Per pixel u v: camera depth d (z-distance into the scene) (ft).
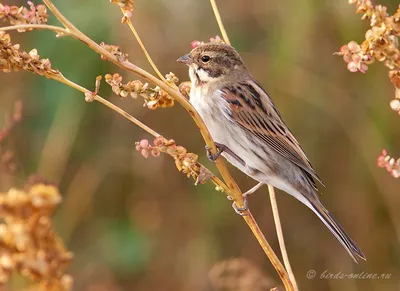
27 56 18.84
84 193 41.70
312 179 28.89
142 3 39.78
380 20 18.83
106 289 41.22
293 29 40.47
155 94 20.39
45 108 40.04
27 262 15.75
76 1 39.17
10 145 38.45
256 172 28.55
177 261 41.98
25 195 15.98
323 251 43.09
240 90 28.14
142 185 42.60
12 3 39.40
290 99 41.34
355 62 18.99
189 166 20.71
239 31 41.83
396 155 41.52
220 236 42.42
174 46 40.22
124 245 41.75
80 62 38.75
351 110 41.60
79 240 42.22
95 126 41.68
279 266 21.27
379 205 42.55
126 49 39.73
